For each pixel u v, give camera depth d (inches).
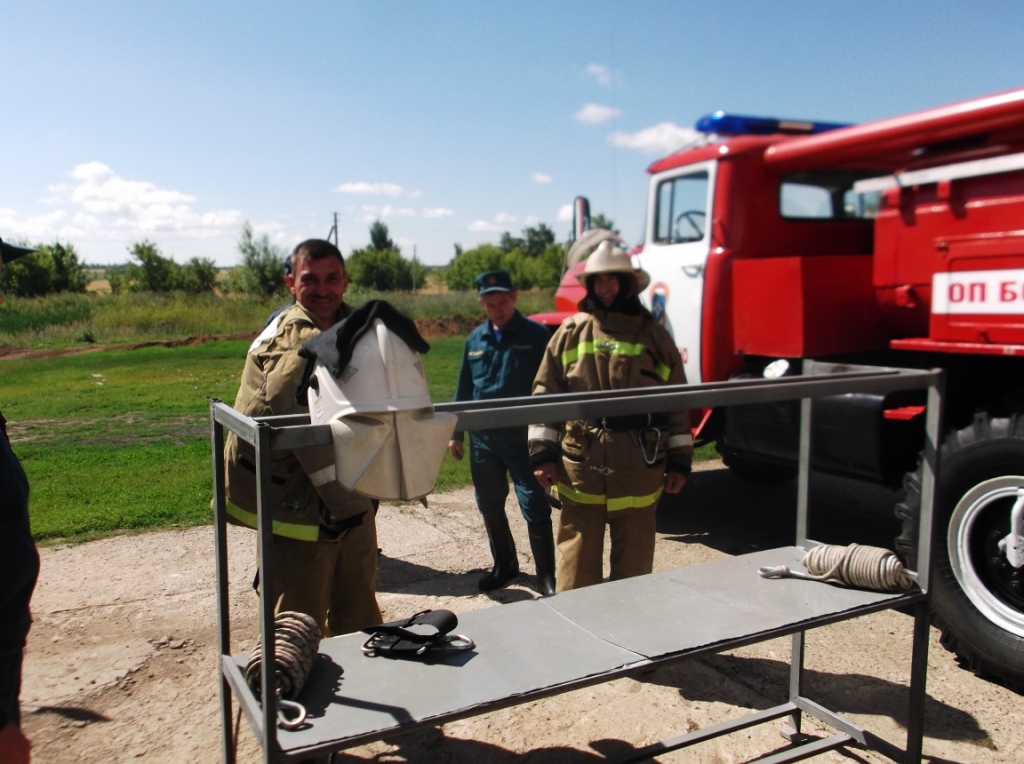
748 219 189.9
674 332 203.2
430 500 236.5
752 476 252.7
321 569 102.8
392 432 73.9
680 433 132.0
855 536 206.4
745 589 104.8
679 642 88.4
